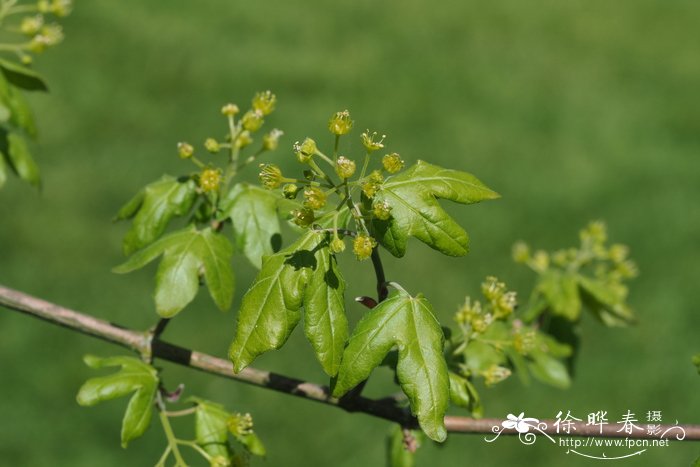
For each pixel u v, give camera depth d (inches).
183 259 131.2
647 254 450.9
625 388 362.9
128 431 124.3
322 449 336.5
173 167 484.7
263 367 354.6
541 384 354.6
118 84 565.3
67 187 454.6
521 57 681.6
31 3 502.0
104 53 599.5
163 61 599.8
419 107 589.0
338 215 113.0
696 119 598.5
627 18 760.3
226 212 135.1
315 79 610.2
